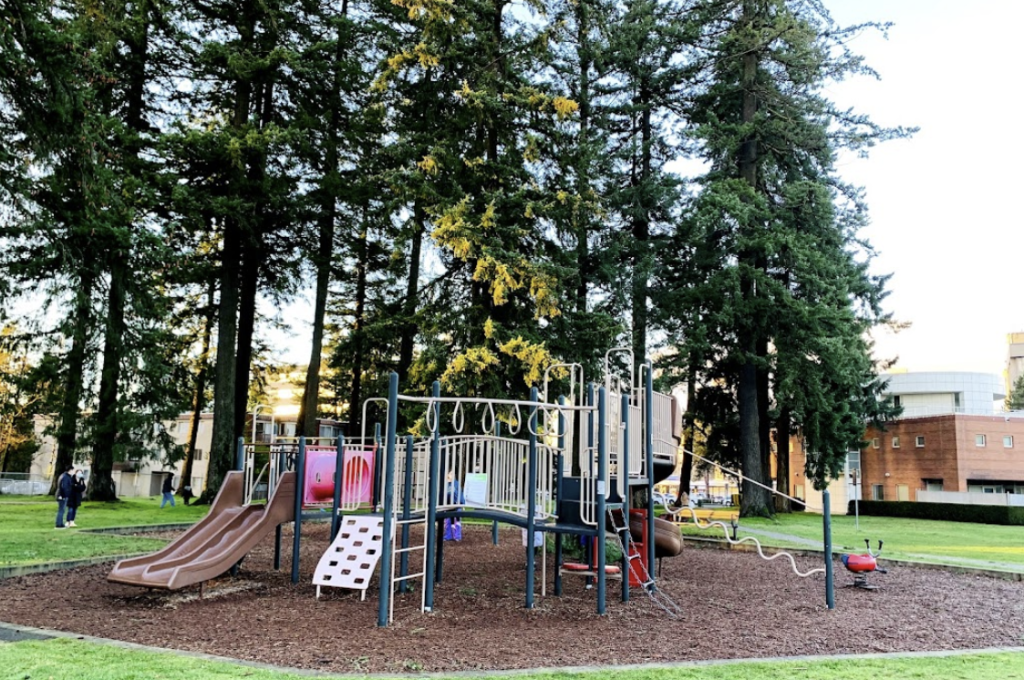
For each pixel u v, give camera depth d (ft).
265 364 103.19
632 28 81.51
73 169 42.63
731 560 44.60
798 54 77.56
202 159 65.77
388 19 80.48
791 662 18.03
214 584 30.68
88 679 15.20
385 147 67.67
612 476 30.17
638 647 20.29
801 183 77.25
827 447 93.50
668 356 86.07
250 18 71.97
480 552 46.06
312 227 79.71
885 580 36.65
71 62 39.68
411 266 84.23
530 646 20.22
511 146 61.21
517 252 55.42
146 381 69.36
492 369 55.42
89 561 35.12
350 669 17.33
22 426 137.28
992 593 33.01
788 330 81.25
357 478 32.94
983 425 133.59
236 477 33.19
